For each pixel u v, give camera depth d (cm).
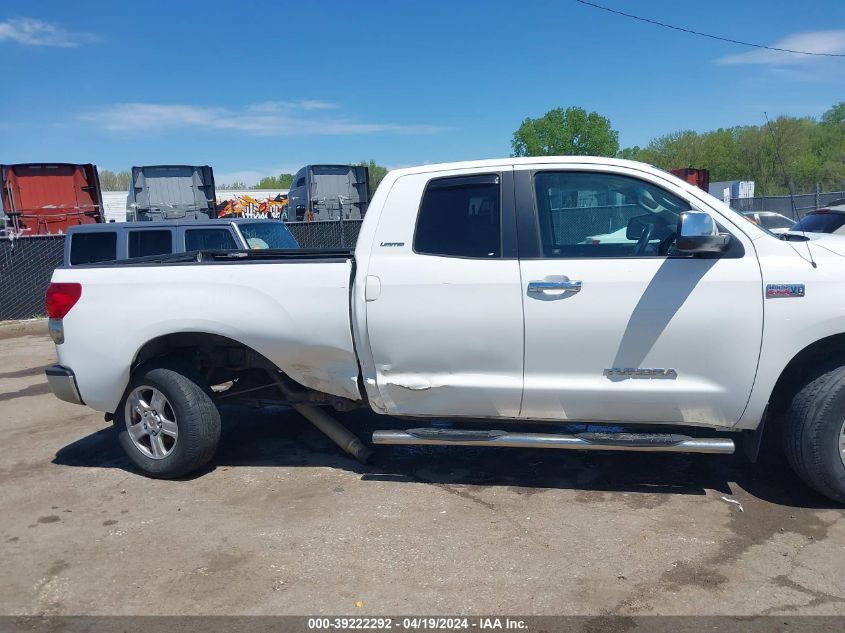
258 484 497
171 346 514
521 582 357
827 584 346
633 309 416
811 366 420
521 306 429
